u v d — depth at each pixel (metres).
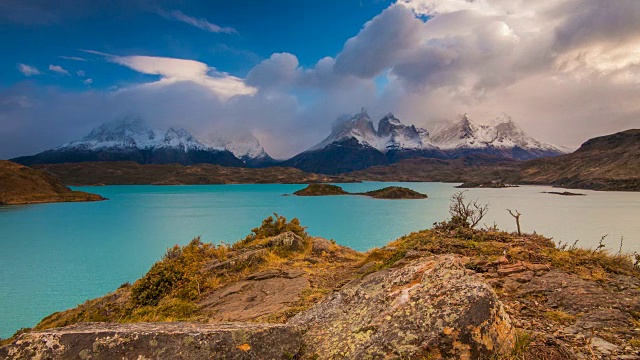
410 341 3.43
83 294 34.22
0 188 162.50
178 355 3.46
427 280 4.38
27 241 67.81
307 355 3.94
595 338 4.90
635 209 113.38
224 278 15.77
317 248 21.34
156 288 14.96
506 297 7.25
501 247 12.19
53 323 17.77
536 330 5.30
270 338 3.90
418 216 101.81
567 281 7.75
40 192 174.50
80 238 71.12
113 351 3.38
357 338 3.84
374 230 75.50
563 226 77.56
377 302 4.43
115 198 196.12
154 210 130.00
